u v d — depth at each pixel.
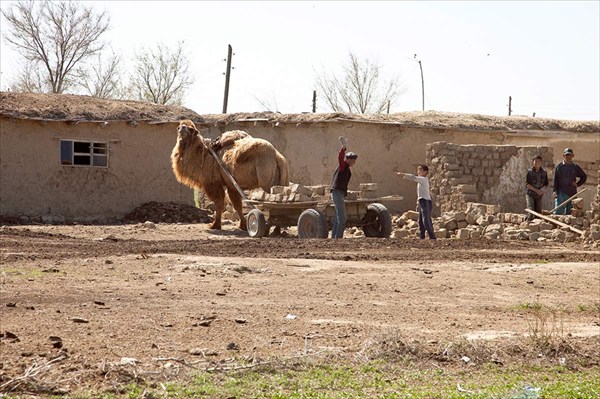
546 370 8.59
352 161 19.61
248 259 15.02
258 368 7.71
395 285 12.97
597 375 8.47
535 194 22.00
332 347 8.70
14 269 13.22
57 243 17.73
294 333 9.26
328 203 20.69
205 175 23.66
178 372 7.40
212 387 7.05
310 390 7.18
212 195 23.81
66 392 6.73
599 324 10.76
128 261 14.49
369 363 8.24
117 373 7.19
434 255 16.55
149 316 9.74
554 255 16.97
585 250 18.62
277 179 22.97
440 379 7.93
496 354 8.88
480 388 7.64
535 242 19.91
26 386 6.73
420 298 12.03
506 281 13.73
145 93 53.84
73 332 8.71
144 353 8.04
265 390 7.10
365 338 9.16
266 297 11.52
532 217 21.42
